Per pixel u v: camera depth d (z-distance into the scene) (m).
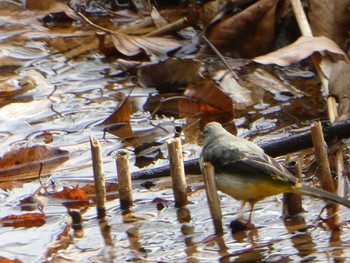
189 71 13.67
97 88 13.80
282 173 9.05
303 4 14.28
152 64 14.25
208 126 9.95
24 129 12.41
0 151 11.62
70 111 13.00
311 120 12.30
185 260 8.44
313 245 8.65
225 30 14.09
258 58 12.17
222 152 9.48
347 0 13.30
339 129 11.02
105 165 11.14
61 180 10.78
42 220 9.66
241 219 9.45
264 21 13.95
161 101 13.22
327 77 12.77
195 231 9.23
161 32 14.76
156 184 10.58
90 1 16.34
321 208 9.65
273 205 9.88
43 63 14.66
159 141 11.91
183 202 9.85
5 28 15.77
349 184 10.10
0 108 13.07
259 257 8.44
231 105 12.53
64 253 8.75
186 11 15.72
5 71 14.40
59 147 11.69
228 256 8.50
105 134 12.20
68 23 16.00
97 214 9.72
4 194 10.46
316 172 10.60
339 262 8.16
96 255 8.66
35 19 15.98
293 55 12.22
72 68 14.50
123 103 12.44
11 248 8.91
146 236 9.15
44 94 13.60
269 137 11.79
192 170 10.73
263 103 12.96
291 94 13.19
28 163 11.11
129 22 15.62
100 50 14.64
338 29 13.33
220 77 13.63
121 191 9.84
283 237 8.93
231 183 9.34
